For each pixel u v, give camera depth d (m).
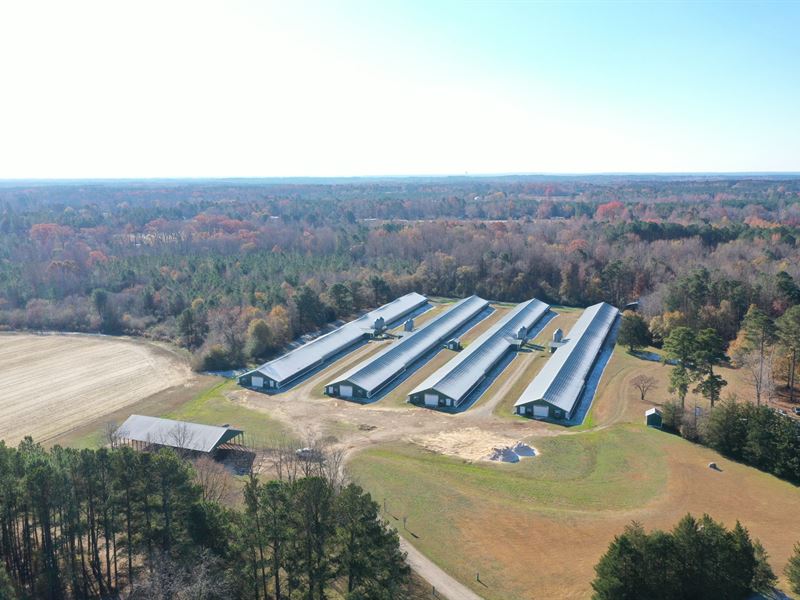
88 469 52.25
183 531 52.22
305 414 103.00
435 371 126.50
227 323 137.00
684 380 94.62
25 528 53.69
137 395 111.44
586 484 77.56
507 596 55.09
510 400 111.38
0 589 43.53
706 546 49.53
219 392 113.44
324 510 48.38
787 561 58.50
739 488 75.75
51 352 137.38
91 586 54.94
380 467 81.31
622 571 47.88
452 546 62.91
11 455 52.97
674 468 80.94
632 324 141.50
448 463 83.94
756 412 84.19
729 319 141.00
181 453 77.44
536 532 65.38
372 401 110.19
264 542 48.12
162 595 45.44
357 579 48.25
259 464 82.44
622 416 102.44
